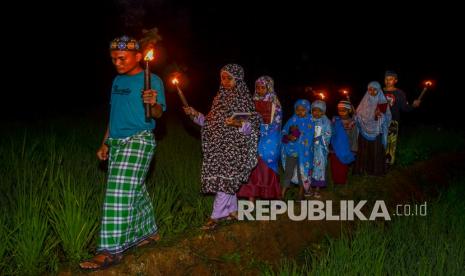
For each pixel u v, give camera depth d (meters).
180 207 6.37
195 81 19.34
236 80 5.80
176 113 13.81
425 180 9.78
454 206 7.77
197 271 5.43
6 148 7.16
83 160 6.84
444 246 6.11
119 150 4.82
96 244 5.12
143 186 5.09
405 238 6.42
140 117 4.81
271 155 6.48
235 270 5.73
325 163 7.46
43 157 6.82
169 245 5.39
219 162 5.77
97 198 5.45
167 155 8.12
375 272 5.34
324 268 5.42
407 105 9.17
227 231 5.98
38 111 12.60
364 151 8.79
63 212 4.88
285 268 5.49
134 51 4.86
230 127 5.77
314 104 7.45
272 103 6.53
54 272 4.58
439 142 12.09
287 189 7.59
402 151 10.45
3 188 5.53
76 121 10.63
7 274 4.44
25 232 4.59
